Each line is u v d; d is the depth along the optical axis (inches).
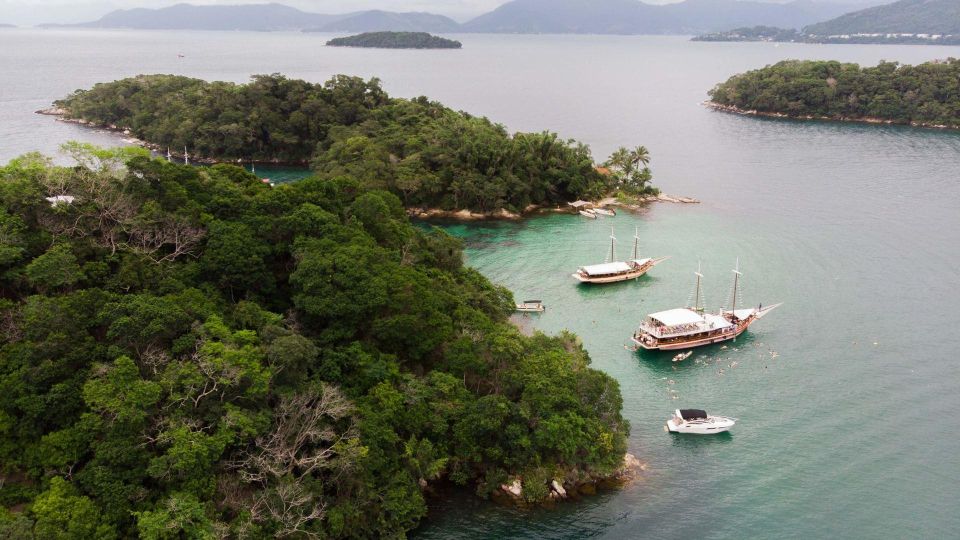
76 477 1916.8
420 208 6840.6
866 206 6934.1
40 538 1675.7
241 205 3149.6
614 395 2942.9
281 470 2135.8
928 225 6245.1
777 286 4904.0
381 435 2397.9
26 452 1962.4
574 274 5196.9
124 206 2800.2
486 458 2677.2
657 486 2736.2
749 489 2733.8
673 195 7485.2
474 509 2524.6
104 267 2541.8
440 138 7298.2
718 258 5536.4
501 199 6801.2
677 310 4229.8
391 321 2773.1
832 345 4008.4
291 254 3021.7
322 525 2171.5
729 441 3075.8
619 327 4340.6
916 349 3924.7
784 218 6599.4
